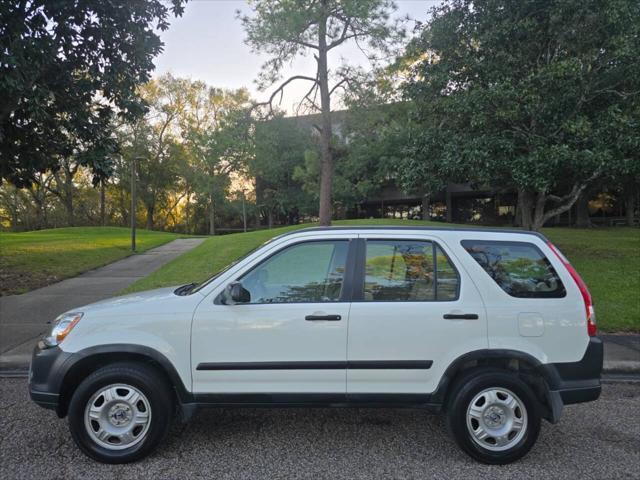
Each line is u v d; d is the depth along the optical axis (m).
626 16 9.52
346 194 34.16
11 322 8.36
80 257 17.56
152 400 3.65
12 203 55.41
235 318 3.72
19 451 3.87
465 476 3.48
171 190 57.22
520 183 10.04
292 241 3.96
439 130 11.59
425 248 3.94
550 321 3.73
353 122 15.74
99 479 3.43
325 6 13.45
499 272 3.88
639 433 4.25
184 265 14.29
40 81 8.86
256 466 3.62
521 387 3.65
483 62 10.80
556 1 9.85
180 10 9.70
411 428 4.35
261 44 14.04
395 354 3.70
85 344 3.69
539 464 3.67
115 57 9.92
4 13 7.61
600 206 36.81
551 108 9.73
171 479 3.43
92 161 9.66
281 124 26.12
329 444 4.01
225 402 3.72
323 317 3.70
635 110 9.77
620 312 8.30
